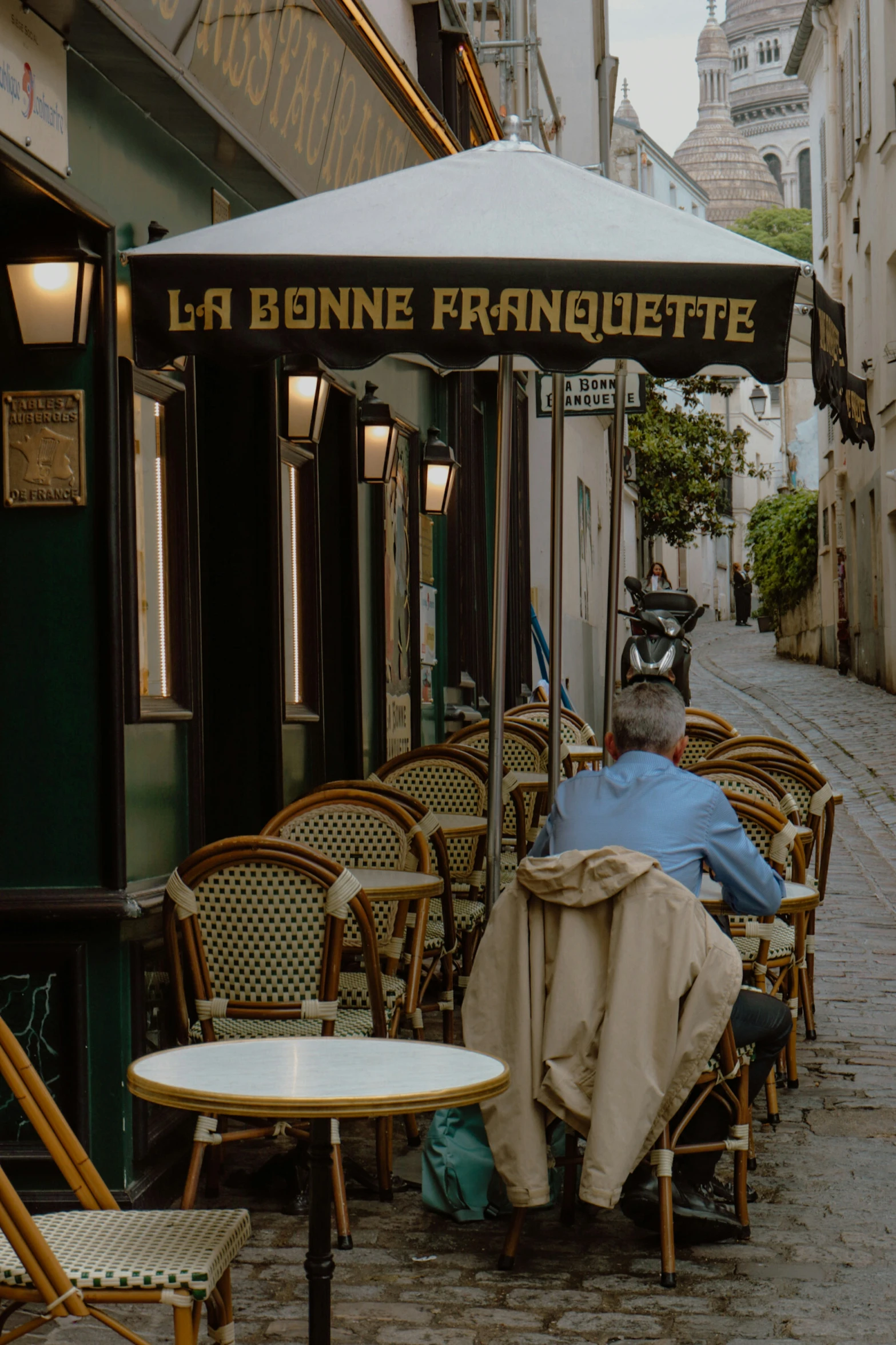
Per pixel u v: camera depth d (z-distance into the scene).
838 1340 3.77
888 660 24.45
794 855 5.90
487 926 4.29
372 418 8.30
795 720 21.02
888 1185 4.91
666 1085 3.98
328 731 8.30
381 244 4.17
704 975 4.01
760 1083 4.68
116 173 4.86
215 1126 4.38
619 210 4.39
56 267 4.51
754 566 39.28
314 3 6.31
